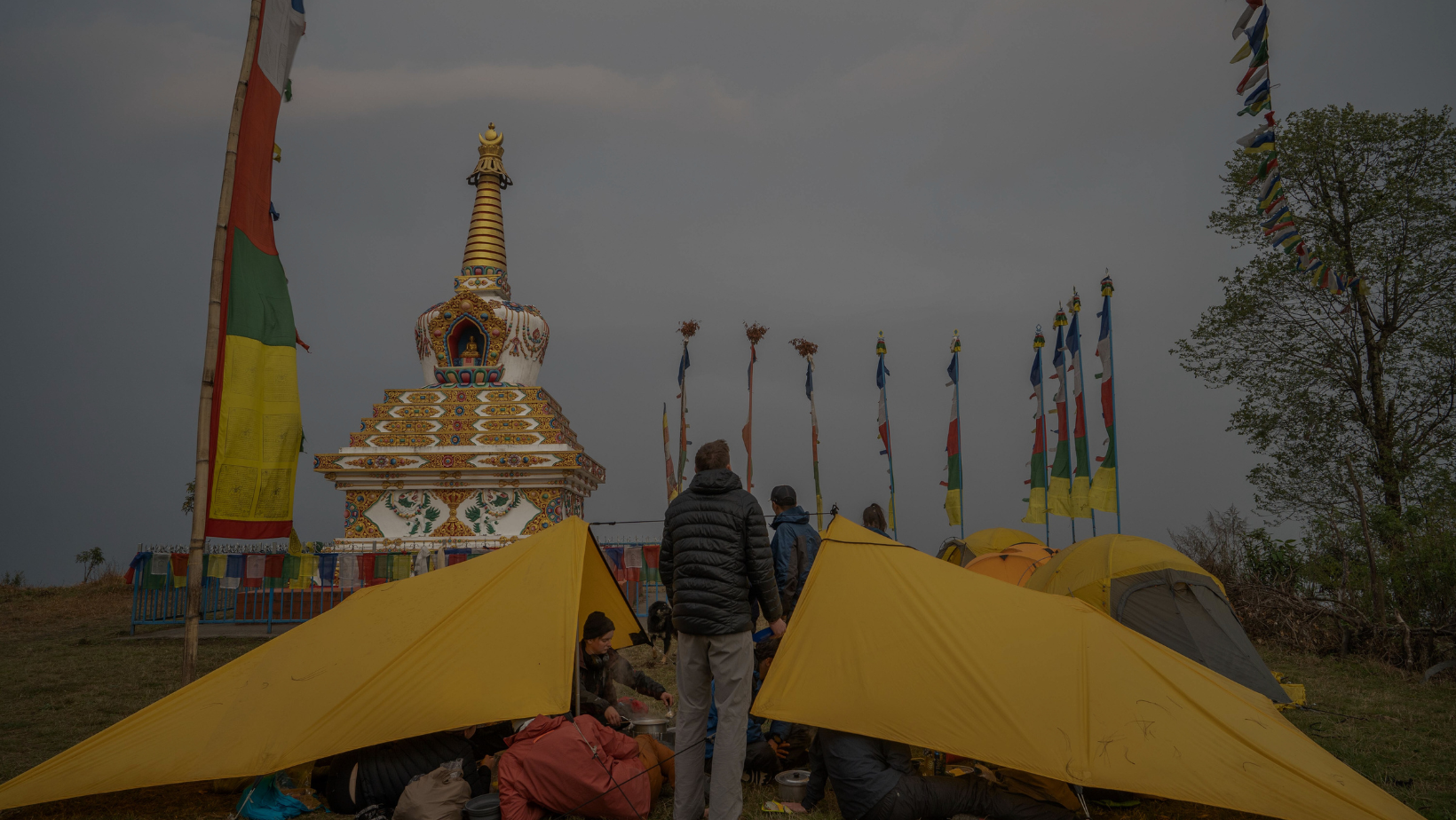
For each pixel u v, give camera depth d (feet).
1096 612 20.62
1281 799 16.74
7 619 62.49
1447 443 55.93
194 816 19.35
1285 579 49.65
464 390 71.67
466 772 19.33
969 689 18.76
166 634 53.16
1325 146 57.36
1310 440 58.90
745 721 17.69
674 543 18.62
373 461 66.74
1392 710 29.27
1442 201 54.90
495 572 22.12
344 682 20.16
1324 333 59.16
